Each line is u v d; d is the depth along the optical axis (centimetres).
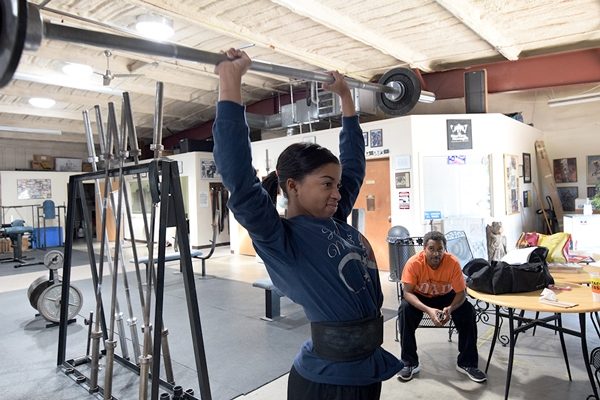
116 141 275
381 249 664
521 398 258
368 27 541
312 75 141
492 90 706
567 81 651
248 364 326
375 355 111
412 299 293
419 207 618
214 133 99
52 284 434
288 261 107
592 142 754
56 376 315
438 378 289
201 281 638
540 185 792
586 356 257
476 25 508
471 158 631
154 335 232
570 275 313
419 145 621
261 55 656
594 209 642
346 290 107
